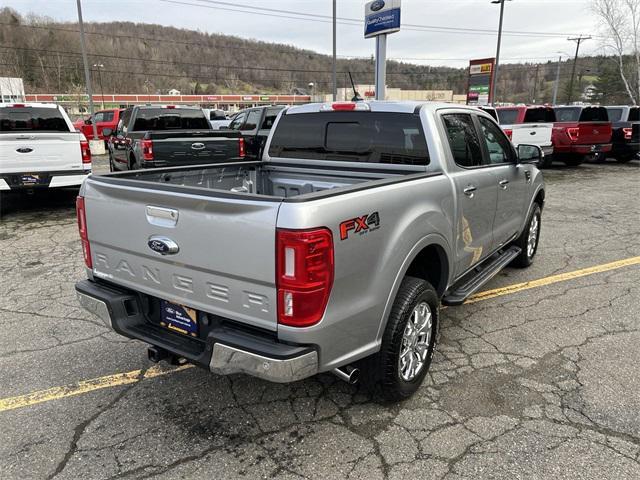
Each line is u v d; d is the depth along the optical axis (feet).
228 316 8.16
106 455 8.76
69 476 8.25
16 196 35.81
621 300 15.81
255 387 10.94
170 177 12.57
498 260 15.65
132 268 9.47
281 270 7.32
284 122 14.38
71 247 22.36
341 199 7.86
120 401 10.42
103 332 13.71
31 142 26.73
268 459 8.63
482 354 12.34
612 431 9.27
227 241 7.77
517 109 49.60
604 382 10.98
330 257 7.56
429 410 10.00
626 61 98.53
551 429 9.34
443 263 11.27
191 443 9.07
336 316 7.95
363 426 9.52
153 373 11.56
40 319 14.56
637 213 29.58
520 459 8.54
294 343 7.63
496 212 14.32
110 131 39.52
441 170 11.33
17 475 8.27
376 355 9.42
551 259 20.36
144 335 9.44
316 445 8.98
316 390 10.80
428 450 8.81
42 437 9.25
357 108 12.54
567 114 55.26
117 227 9.45
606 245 22.50
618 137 54.08
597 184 41.19
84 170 28.50
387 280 8.91
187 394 10.69
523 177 16.49
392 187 9.15
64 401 10.41
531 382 11.01
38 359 12.20
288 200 7.29
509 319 14.46
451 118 12.37
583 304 15.53
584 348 12.61
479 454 8.68
